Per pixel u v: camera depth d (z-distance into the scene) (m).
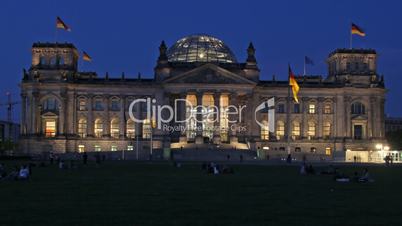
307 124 183.62
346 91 182.62
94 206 38.25
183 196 45.34
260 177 71.12
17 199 42.22
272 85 181.62
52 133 177.88
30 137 174.38
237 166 105.50
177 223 31.00
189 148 160.38
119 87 179.88
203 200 42.47
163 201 41.62
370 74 184.88
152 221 31.67
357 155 161.88
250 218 33.03
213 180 64.75
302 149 181.62
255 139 178.75
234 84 174.50
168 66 178.12
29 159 138.88
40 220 31.77
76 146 177.38
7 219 32.06
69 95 179.00
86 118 179.75
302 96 183.38
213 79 174.50
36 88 175.62
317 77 198.50
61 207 37.62
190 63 179.88
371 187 55.31
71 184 56.94
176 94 175.88
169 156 148.50
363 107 185.12
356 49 186.25
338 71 185.88
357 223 31.31
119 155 154.62
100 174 75.50
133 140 178.50
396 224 31.03
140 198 43.59
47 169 88.56
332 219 32.81
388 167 108.44
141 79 181.38
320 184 59.06
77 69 193.38
